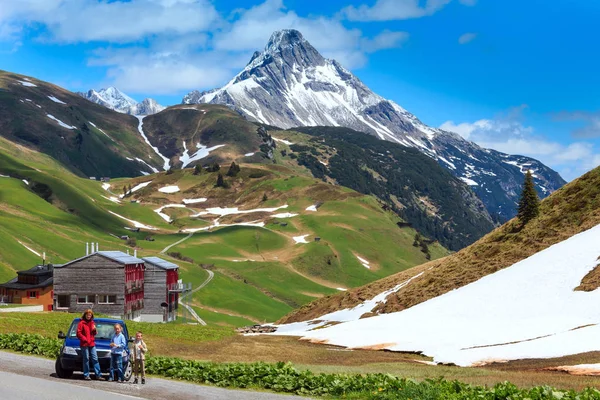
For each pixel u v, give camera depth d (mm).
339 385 25469
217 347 62531
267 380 27234
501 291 86562
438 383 26000
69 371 28266
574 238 96000
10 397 20828
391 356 60031
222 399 23031
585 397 22266
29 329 57812
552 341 55812
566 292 78938
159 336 71500
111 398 21938
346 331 81125
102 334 29641
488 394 23109
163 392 24422
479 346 61344
